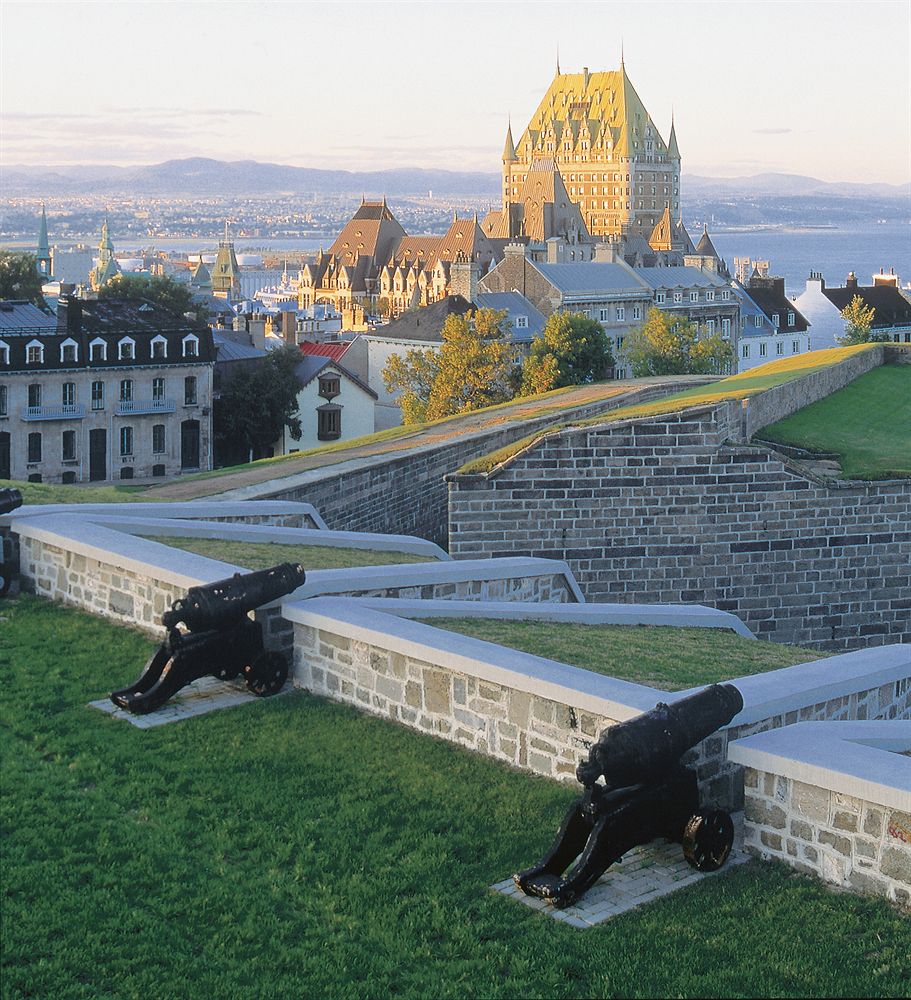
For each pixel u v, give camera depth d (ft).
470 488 136.46
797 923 47.52
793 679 62.95
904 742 56.24
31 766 61.00
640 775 49.24
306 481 150.20
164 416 380.37
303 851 53.31
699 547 140.15
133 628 79.46
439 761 60.75
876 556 144.25
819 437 161.89
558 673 59.36
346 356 504.02
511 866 52.21
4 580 86.48
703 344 393.70
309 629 69.82
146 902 49.42
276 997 43.80
